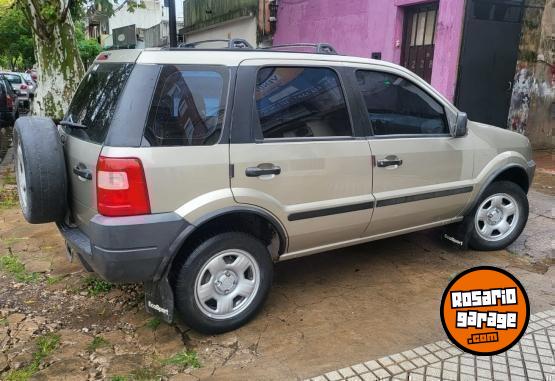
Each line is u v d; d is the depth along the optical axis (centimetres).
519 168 476
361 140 372
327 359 310
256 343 328
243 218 338
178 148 298
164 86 299
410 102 406
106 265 292
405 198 400
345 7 1032
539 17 879
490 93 861
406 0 869
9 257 457
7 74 2088
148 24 2653
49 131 330
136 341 329
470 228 464
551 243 506
